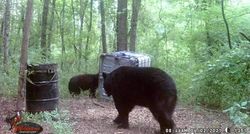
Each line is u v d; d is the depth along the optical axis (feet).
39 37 66.39
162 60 58.23
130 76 28.89
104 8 68.33
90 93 42.63
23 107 28.78
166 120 27.14
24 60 28.50
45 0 60.18
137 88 28.48
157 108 27.30
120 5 51.57
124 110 29.48
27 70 29.96
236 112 27.84
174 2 62.03
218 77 37.29
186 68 50.52
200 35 54.29
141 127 29.94
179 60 57.36
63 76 49.98
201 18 52.90
